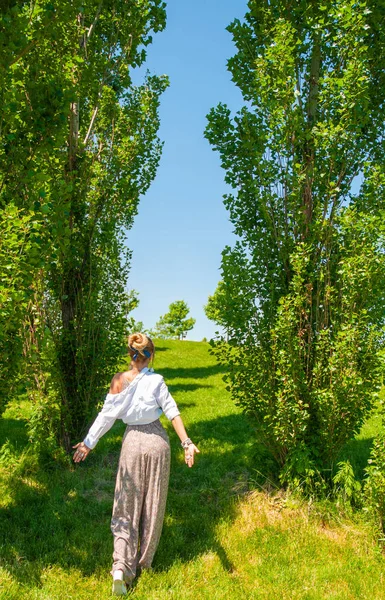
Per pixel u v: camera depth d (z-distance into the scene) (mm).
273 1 5738
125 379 3963
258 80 5438
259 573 3928
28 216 3881
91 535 4438
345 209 5102
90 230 6613
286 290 5445
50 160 6141
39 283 5988
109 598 3467
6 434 7934
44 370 6105
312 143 5445
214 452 7055
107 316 6738
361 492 4973
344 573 3939
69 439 6422
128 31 7199
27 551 4133
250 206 5820
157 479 3775
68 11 4410
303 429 4969
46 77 4527
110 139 7332
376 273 4848
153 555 3850
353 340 4844
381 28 5355
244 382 5398
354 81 4938
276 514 4871
